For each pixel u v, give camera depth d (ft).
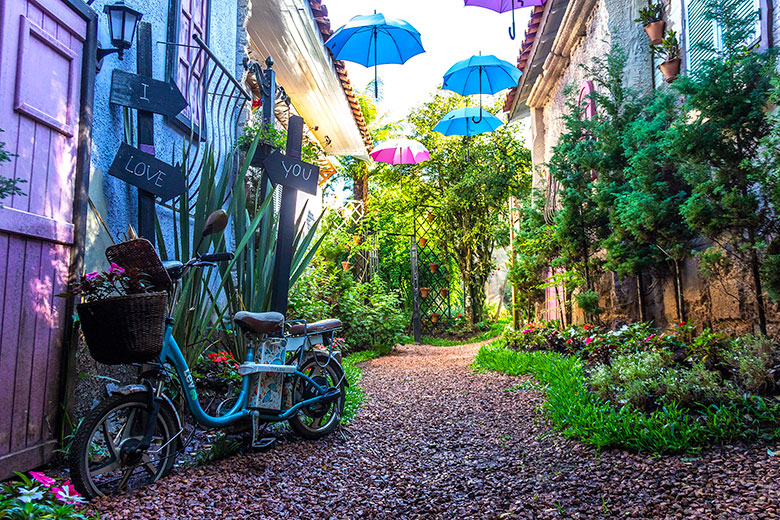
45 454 10.17
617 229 22.33
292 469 11.39
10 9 9.43
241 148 21.58
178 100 13.82
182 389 10.85
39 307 10.13
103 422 9.42
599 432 12.12
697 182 15.98
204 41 19.81
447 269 59.47
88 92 11.53
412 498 10.13
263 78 22.08
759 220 14.71
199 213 14.85
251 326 12.14
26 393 9.80
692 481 9.62
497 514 9.21
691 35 21.17
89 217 12.10
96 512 8.25
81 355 11.42
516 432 14.20
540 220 31.78
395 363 30.81
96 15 11.85
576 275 27.53
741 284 17.07
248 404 12.24
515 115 49.57
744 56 15.20
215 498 9.50
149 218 13.44
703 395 12.57
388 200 61.36
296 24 27.84
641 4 25.29
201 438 12.73
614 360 16.35
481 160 57.26
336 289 35.88
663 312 22.62
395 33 27.89
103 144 12.76
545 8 31.76
